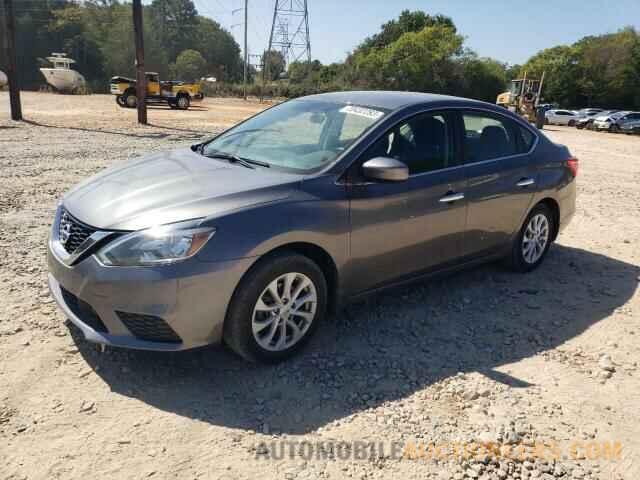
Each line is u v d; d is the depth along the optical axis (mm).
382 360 3443
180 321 2838
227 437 2627
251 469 2430
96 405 2791
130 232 2865
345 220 3385
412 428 2801
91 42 70000
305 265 3207
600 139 27125
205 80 64188
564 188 5191
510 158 4633
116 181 3467
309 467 2471
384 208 3590
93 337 2924
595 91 63125
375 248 3613
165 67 70250
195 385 3033
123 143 12469
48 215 6023
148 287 2771
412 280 4043
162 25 99812
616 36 64750
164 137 14375
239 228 2941
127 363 3188
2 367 3045
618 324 4215
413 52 60750
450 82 61500
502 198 4496
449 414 2936
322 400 2979
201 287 2832
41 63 64188
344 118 3941
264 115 4594
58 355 3207
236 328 3016
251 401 2924
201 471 2391
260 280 3014
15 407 2725
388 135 3736
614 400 3176
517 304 4477
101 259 2863
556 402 3117
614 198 9336
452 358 3535
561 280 5102
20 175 8031
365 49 79562
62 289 3248
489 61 62594
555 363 3561
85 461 2396
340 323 3916
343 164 3471
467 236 4297
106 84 54906
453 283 4844
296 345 3344
